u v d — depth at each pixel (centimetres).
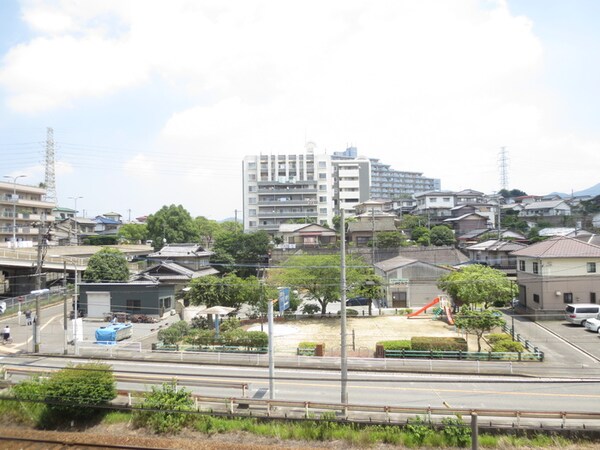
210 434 1517
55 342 2823
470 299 2991
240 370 2289
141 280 3897
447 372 2162
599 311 3017
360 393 1873
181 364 2412
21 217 5709
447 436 1430
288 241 6706
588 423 1535
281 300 2223
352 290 3428
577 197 9225
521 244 4769
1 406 1639
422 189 14862
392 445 1434
